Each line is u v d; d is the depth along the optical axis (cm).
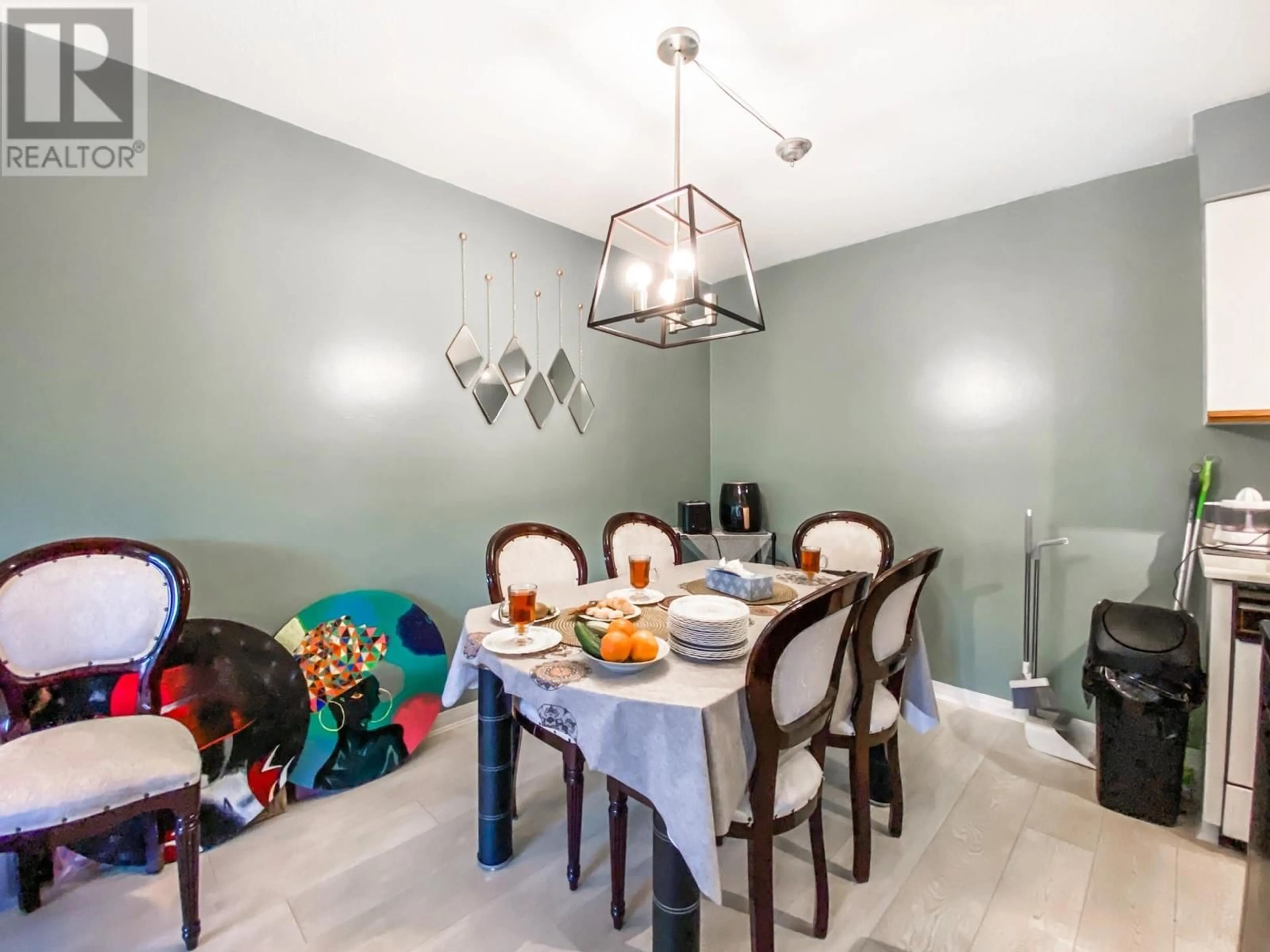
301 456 213
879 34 163
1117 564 242
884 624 163
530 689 130
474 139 219
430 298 247
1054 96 191
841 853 175
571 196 265
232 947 139
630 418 336
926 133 212
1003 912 151
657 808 115
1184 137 214
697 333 380
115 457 176
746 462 371
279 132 206
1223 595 176
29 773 125
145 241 180
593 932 145
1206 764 180
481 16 157
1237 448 217
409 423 242
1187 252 226
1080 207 249
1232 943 141
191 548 190
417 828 186
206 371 192
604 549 260
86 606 155
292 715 195
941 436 288
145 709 161
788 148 220
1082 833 184
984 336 274
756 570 241
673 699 116
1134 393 237
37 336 164
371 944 140
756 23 158
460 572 259
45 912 150
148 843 165
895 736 179
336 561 222
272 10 155
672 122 206
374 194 230
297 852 173
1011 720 265
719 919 149
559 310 298
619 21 158
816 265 334
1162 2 150
